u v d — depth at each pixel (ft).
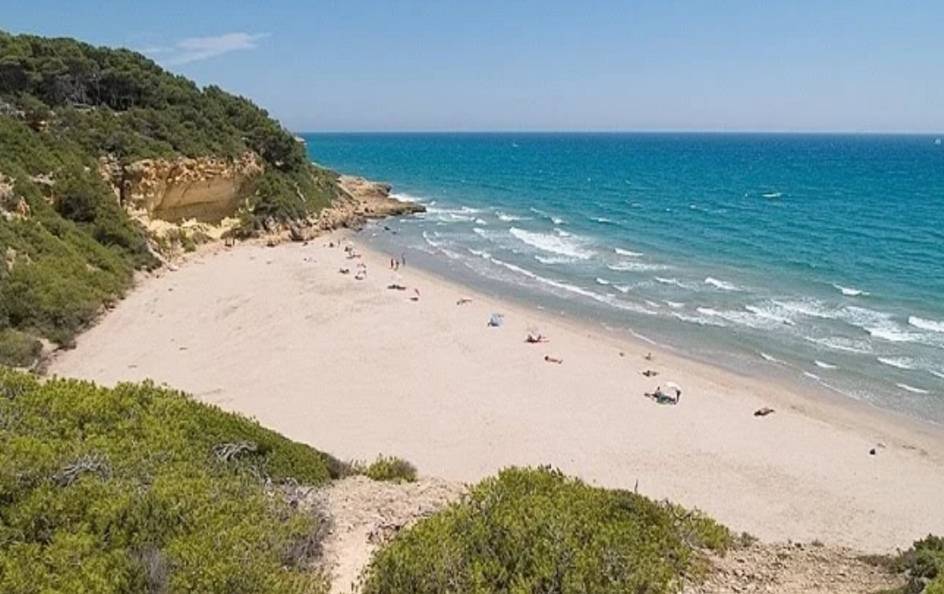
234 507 35.55
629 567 33.14
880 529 72.08
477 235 232.32
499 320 134.51
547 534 33.91
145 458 39.70
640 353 124.16
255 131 220.64
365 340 121.70
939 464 86.63
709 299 155.02
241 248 184.65
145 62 217.97
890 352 122.31
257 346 116.88
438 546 32.86
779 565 42.52
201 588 28.55
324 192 248.73
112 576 28.40
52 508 31.89
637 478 80.94
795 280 168.04
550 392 104.63
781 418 98.53
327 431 88.58
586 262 192.03
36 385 47.11
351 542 38.68
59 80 182.39
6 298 108.37
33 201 136.56
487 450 85.81
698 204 298.15
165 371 104.42
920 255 189.26
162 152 171.73
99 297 126.41
